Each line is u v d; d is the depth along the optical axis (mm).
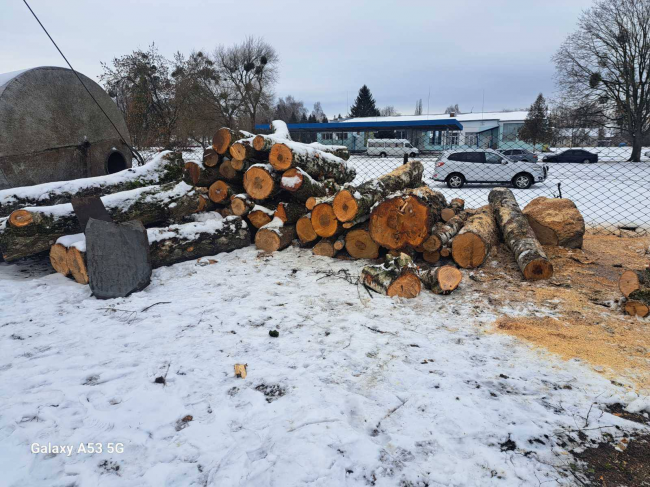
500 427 2443
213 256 6043
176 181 6555
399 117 47500
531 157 15906
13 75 6703
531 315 3979
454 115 43594
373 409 2605
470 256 5227
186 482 2068
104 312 4133
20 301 4395
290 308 4203
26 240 4969
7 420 2490
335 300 4402
